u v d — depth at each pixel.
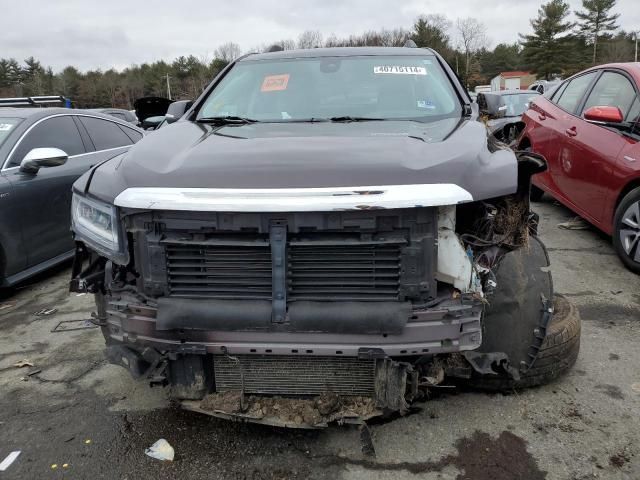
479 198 2.33
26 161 4.82
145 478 2.51
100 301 2.88
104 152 6.09
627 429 2.75
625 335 3.78
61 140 5.61
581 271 5.02
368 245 2.27
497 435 2.72
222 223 2.29
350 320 2.28
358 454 2.62
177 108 3.90
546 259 2.83
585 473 2.46
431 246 2.29
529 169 2.65
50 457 2.68
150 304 2.45
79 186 2.72
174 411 3.02
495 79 76.44
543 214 7.07
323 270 2.31
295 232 2.27
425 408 2.94
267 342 2.36
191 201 2.26
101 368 3.56
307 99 3.56
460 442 2.68
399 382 2.36
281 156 2.47
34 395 3.26
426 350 2.34
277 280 2.29
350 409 2.46
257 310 2.32
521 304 2.71
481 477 2.46
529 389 3.09
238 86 3.79
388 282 2.30
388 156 2.43
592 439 2.68
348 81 3.69
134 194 2.35
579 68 71.06
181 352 2.42
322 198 2.21
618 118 5.08
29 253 4.96
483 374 2.77
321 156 2.45
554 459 2.55
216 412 2.49
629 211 4.87
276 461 2.59
